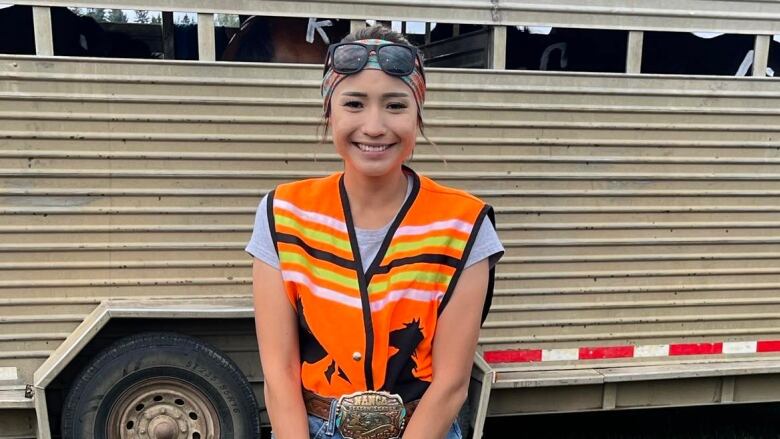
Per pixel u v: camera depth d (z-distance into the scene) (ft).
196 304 9.59
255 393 10.27
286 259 4.97
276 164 9.81
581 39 10.31
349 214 5.08
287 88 9.69
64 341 9.52
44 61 9.09
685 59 10.68
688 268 10.93
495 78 10.08
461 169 10.19
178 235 9.70
